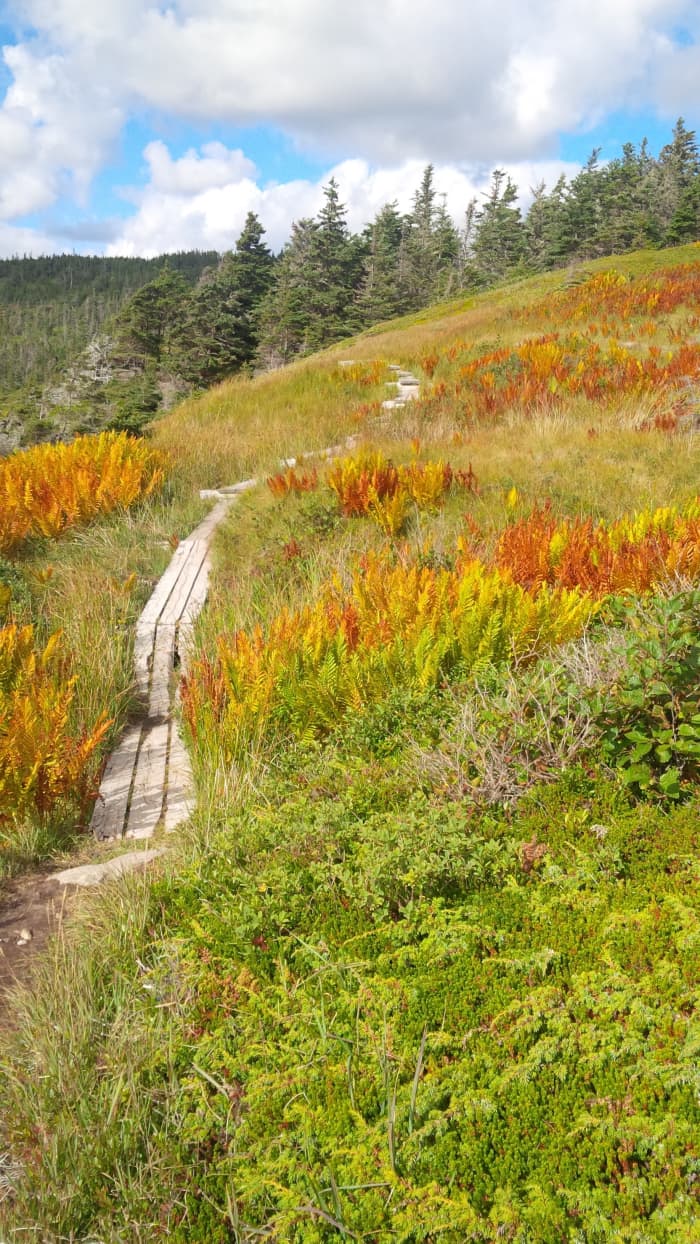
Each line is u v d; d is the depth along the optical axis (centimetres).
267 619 634
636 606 411
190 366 5669
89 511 972
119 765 523
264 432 1418
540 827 329
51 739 452
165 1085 248
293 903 304
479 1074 229
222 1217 210
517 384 1345
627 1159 203
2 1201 221
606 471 845
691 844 308
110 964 302
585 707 358
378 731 441
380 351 2273
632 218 6203
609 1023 237
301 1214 199
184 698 524
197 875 335
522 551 616
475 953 275
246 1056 247
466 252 8775
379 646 512
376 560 658
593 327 1836
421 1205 191
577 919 281
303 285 6694
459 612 523
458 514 796
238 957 290
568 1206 192
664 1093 217
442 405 1312
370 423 1335
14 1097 247
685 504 717
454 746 380
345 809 353
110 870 389
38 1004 278
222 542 852
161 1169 219
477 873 303
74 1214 214
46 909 365
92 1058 262
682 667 344
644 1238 178
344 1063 238
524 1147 207
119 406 4744
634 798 343
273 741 485
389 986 260
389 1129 206
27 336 16475
